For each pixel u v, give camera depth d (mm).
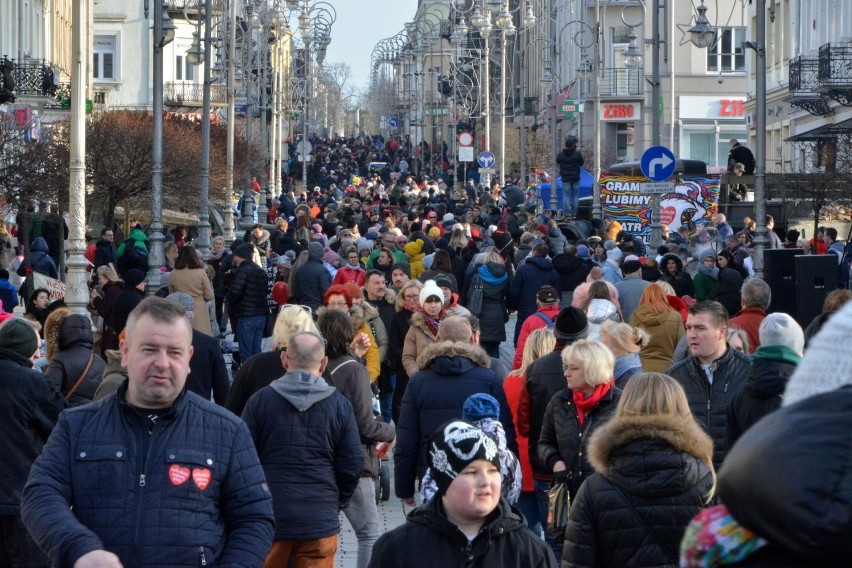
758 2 29375
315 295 25312
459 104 105750
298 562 10031
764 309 15906
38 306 21922
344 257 32875
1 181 33500
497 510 6867
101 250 36688
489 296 23688
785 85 61875
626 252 33438
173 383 6820
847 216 39625
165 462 6730
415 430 12180
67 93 56750
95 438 6785
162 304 6875
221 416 6957
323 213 62281
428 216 49656
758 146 29594
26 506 6629
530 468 12383
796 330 10008
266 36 74188
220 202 59188
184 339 6871
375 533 12047
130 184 41344
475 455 6617
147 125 43625
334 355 12117
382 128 197875
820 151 42938
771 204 44312
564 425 10703
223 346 27531
